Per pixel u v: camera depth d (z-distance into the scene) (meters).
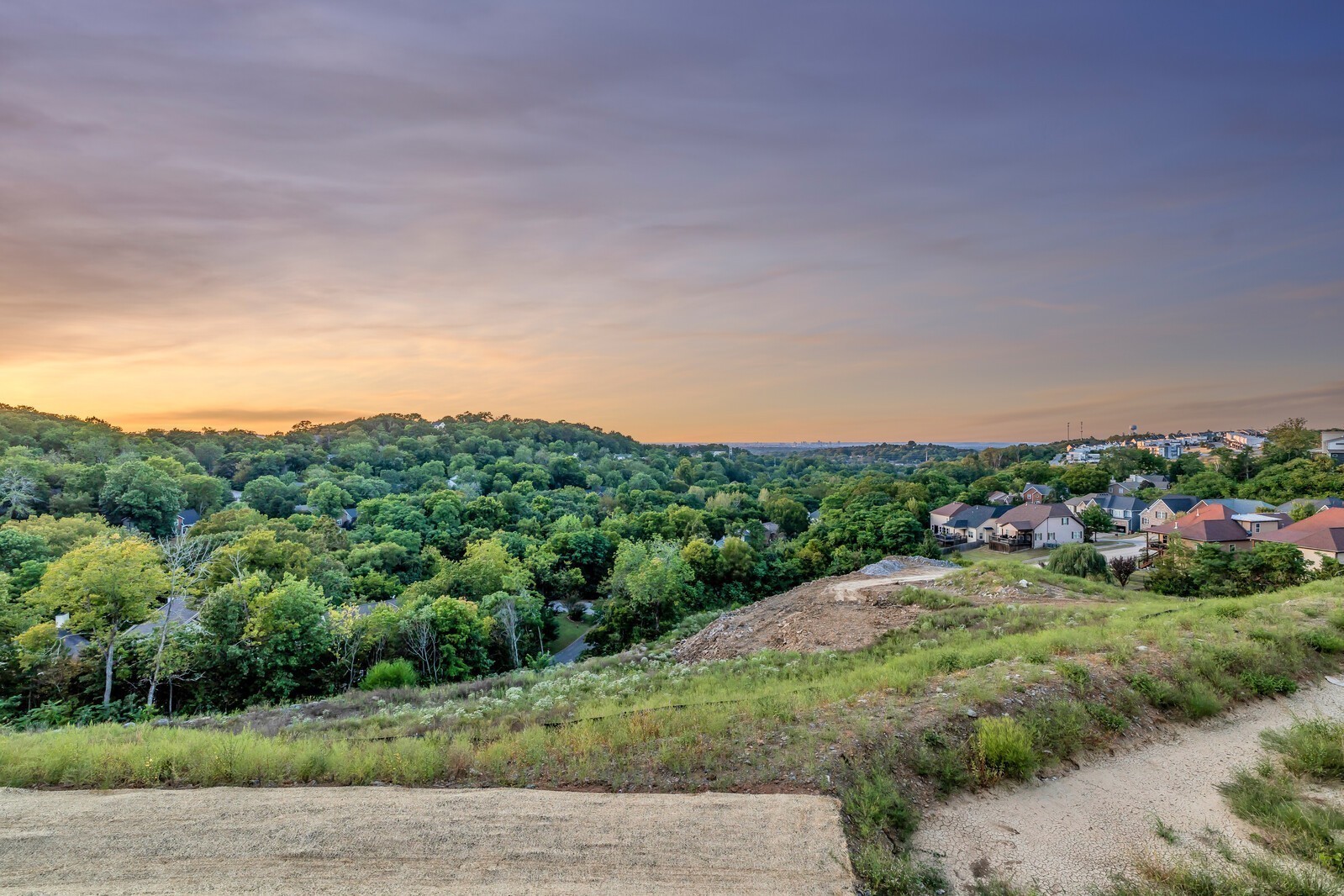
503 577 45.34
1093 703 10.40
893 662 14.36
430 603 38.12
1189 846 7.11
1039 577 27.55
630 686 16.77
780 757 8.65
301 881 6.23
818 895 5.84
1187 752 9.43
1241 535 48.31
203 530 65.56
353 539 69.88
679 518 78.25
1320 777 8.48
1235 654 12.31
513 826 7.23
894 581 31.92
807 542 62.03
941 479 105.88
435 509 80.19
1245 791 8.11
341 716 18.30
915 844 7.11
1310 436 109.81
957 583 27.89
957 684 11.15
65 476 77.94
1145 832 7.39
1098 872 6.64
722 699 12.38
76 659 27.00
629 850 6.65
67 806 8.08
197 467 109.44
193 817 7.68
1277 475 78.62
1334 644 13.09
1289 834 7.20
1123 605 21.09
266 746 10.12
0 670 24.73
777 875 6.16
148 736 11.70
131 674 27.22
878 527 62.28
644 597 41.19
